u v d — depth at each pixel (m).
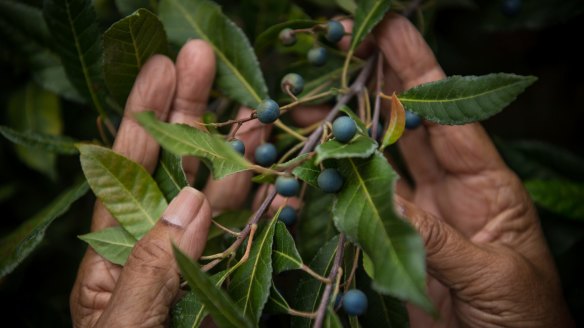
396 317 0.36
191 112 0.39
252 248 0.31
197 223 0.32
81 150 0.33
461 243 0.35
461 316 0.39
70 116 0.48
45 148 0.39
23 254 0.35
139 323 0.30
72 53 0.38
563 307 0.40
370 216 0.27
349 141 0.28
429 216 0.34
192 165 0.40
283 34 0.38
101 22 0.47
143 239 0.31
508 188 0.41
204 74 0.38
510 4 0.45
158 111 0.38
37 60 0.43
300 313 0.30
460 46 0.53
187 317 0.31
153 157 0.37
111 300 0.31
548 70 0.60
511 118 0.61
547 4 0.45
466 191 0.42
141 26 0.35
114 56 0.36
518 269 0.37
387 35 0.39
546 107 0.61
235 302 0.30
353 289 0.31
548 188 0.41
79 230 0.49
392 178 0.27
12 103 0.45
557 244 0.44
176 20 0.40
